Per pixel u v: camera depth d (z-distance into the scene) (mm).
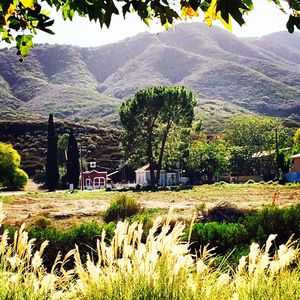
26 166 109250
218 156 81562
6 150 77000
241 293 3846
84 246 10281
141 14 2582
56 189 79688
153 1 2531
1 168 76500
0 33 3264
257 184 66562
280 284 3953
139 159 69688
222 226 10430
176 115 65125
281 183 64562
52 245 10125
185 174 83938
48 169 74250
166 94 64062
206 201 34969
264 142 93250
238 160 86250
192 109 65500
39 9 2916
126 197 21734
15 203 38250
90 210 28547
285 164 70000
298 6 2234
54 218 24078
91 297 3906
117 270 4117
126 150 68750
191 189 58656
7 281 3979
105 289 3955
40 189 82812
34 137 124625
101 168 104875
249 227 10234
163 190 59406
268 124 94625
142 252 3984
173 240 3982
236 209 16781
